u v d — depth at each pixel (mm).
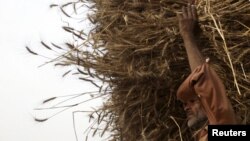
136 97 3514
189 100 2701
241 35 3143
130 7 3533
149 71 3299
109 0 3709
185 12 2941
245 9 3170
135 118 3547
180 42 3273
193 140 3367
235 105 3131
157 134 3443
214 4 3236
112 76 3572
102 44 3623
